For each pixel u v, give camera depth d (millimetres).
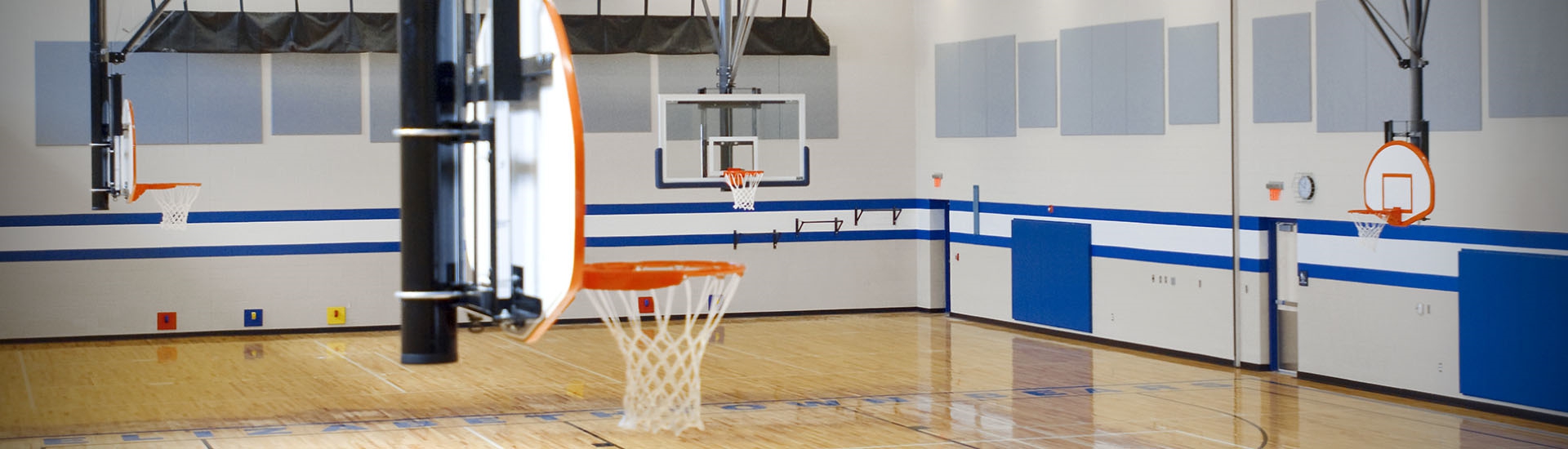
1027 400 10805
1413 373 10969
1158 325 13578
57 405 10617
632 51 15797
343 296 15461
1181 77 13078
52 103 14508
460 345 14164
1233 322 12648
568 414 10164
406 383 11695
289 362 13109
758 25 16156
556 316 2670
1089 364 12906
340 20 14914
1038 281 15164
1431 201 10570
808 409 10367
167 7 14797
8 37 14359
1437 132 10680
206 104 14938
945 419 9930
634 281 7051
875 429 9516
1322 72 11594
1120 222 13969
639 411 10141
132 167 12672
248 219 15125
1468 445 9047
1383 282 11188
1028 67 15164
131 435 9320
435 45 2908
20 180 14453
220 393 11180
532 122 2818
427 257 2920
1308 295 11914
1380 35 11000
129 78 14695
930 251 17203
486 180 2898
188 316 15008
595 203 16125
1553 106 9750
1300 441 9109
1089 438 9188
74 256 14648
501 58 2869
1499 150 10172
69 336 14664
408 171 2896
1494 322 10250
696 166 15258
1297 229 12023
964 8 16156
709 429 9508
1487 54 10219
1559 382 9789
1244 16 12391
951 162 16594
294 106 15203
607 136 16141
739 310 16750
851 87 16953
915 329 15703
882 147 17141
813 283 17016
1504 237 10188
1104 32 14023
